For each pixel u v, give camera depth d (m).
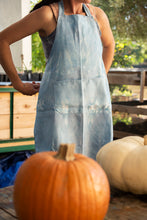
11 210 1.03
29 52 4.86
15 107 3.21
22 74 3.56
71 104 1.47
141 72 5.66
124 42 7.37
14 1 4.93
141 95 5.79
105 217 0.99
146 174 1.12
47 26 1.46
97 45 1.54
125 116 6.63
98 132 1.54
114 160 1.20
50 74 1.50
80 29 1.47
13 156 3.25
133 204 1.10
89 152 1.54
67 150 0.91
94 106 1.52
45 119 1.52
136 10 6.68
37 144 1.56
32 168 0.88
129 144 1.24
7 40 1.45
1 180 2.97
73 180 0.85
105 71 1.62
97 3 6.53
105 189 0.90
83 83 1.48
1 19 4.99
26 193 0.86
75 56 1.47
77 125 1.49
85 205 0.85
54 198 0.84
